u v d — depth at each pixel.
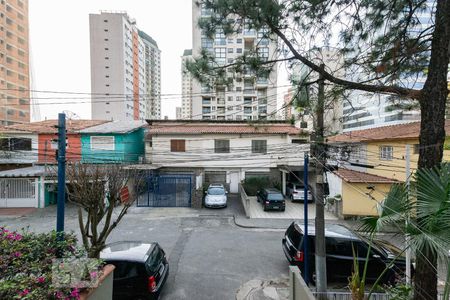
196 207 18.53
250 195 22.02
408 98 5.24
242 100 22.98
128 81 71.00
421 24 5.55
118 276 6.29
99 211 5.98
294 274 5.48
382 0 5.39
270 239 12.21
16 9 60.31
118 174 6.61
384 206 4.09
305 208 7.89
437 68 4.69
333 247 8.12
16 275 3.23
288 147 22.05
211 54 5.32
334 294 6.68
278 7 4.71
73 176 5.77
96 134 22.03
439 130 4.70
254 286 7.84
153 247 7.38
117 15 66.81
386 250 8.13
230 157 22.52
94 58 66.62
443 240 3.22
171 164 22.58
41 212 16.91
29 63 64.25
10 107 57.94
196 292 7.48
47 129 22.45
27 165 22.00
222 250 10.74
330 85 5.92
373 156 17.31
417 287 4.69
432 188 3.56
